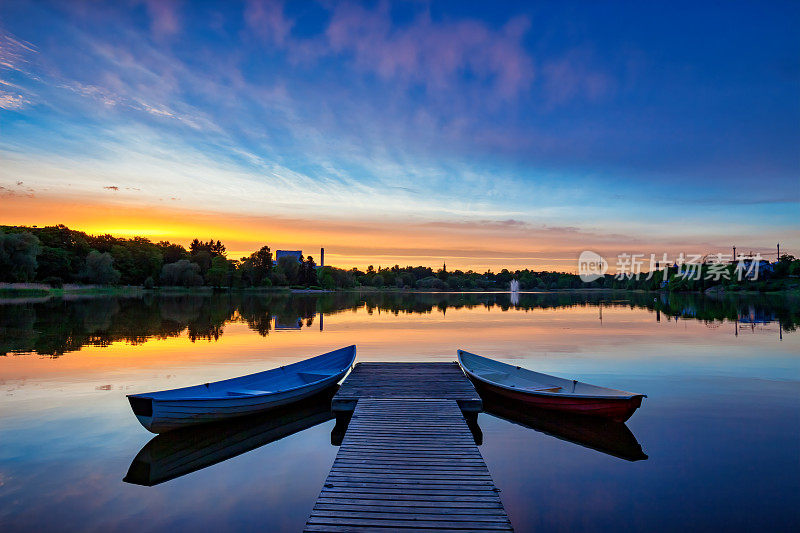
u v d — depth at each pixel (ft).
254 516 22.13
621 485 25.32
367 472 22.44
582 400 35.60
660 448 30.63
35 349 65.87
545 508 22.90
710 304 198.49
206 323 108.68
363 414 32.55
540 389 41.88
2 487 24.59
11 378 47.73
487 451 30.42
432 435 27.99
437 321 124.16
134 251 345.51
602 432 33.88
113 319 112.57
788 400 41.52
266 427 36.24
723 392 44.50
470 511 18.79
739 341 79.97
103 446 30.32
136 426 33.88
